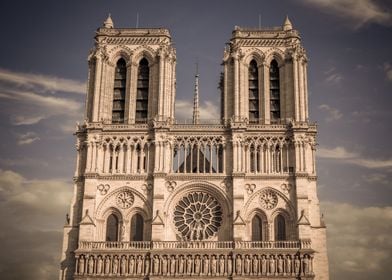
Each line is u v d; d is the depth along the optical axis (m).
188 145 127.75
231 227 120.75
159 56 133.00
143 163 126.50
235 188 122.81
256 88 134.62
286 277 114.69
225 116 129.62
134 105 132.38
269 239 120.94
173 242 118.31
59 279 119.44
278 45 135.25
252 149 127.12
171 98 132.75
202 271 115.81
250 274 115.00
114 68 135.50
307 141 127.38
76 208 124.00
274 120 131.25
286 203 123.12
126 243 118.88
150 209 122.94
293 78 131.12
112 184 125.06
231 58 133.75
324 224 122.12
